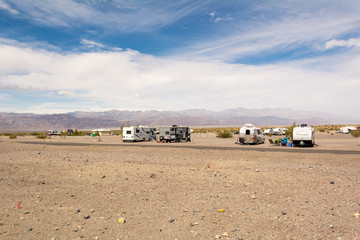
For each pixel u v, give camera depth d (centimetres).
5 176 1225
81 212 711
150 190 930
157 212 702
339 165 1444
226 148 2569
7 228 607
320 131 7025
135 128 3938
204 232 571
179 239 539
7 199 845
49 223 635
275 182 1025
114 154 2159
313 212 680
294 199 796
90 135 7388
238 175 1171
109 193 898
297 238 534
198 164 1543
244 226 599
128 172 1283
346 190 888
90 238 549
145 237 552
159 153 2192
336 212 676
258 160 1694
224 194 864
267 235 550
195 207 738
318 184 983
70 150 2581
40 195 885
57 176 1208
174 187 969
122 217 667
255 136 3120
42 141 4369
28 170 1381
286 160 1670
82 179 1134
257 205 745
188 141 3950
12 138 5875
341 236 538
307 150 2253
